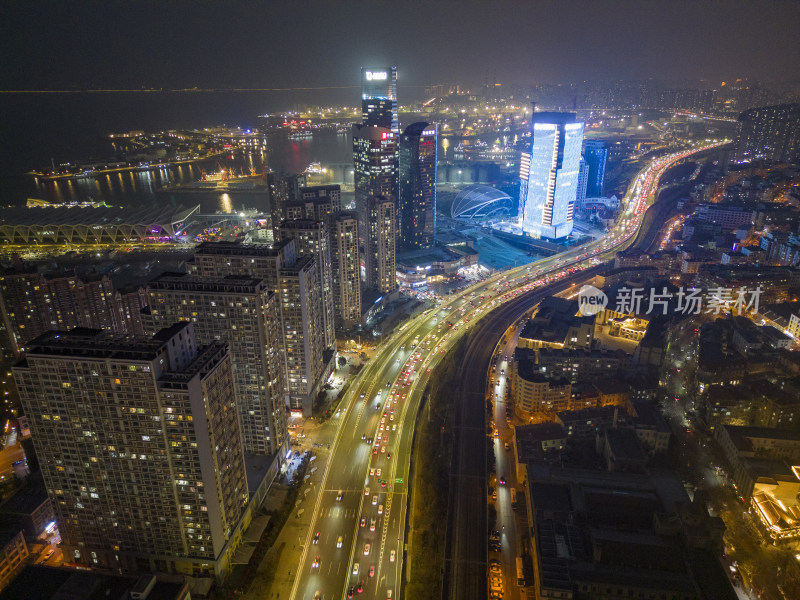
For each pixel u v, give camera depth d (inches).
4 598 7755.9
